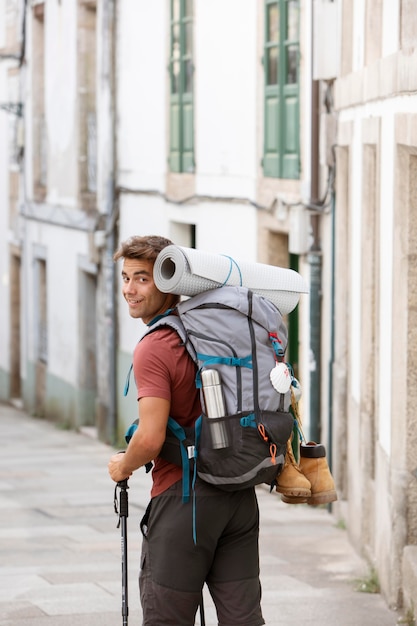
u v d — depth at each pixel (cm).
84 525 1511
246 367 621
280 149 1738
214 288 643
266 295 663
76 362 2770
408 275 1024
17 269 3434
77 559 1262
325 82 1574
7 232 3447
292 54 1705
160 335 633
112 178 2469
